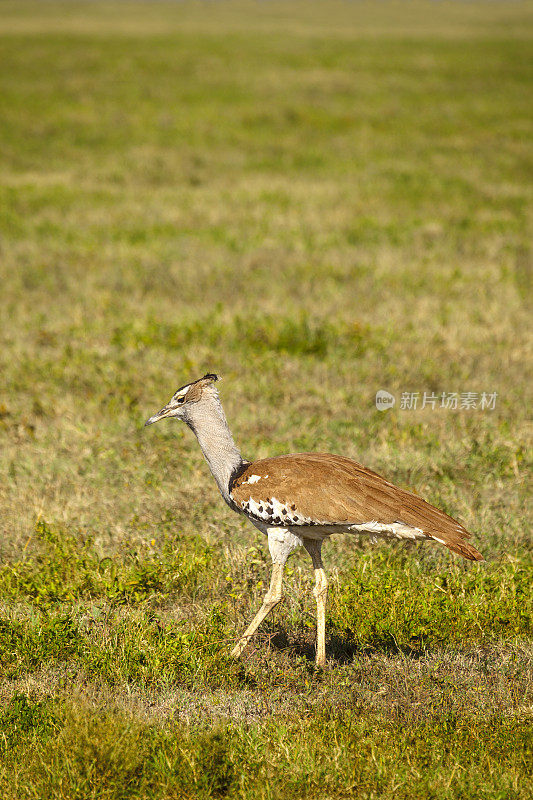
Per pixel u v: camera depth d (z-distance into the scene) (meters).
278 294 30.59
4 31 117.88
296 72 86.25
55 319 27.84
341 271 33.16
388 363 24.36
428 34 129.62
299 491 12.02
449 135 62.84
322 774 9.64
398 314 28.42
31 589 13.84
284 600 13.90
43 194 45.16
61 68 84.62
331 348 25.53
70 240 37.31
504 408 21.52
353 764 9.77
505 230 40.00
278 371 23.58
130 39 112.06
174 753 9.92
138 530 15.51
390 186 48.88
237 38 117.69
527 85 82.56
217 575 14.32
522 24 156.25
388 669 11.89
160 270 33.00
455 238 38.53
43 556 14.67
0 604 13.48
